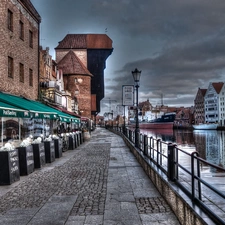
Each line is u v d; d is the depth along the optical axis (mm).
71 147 20547
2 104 12203
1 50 17469
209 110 138750
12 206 6602
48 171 11258
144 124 136500
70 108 49625
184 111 171500
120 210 6266
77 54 74500
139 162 13516
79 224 5453
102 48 75188
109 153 18078
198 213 4285
